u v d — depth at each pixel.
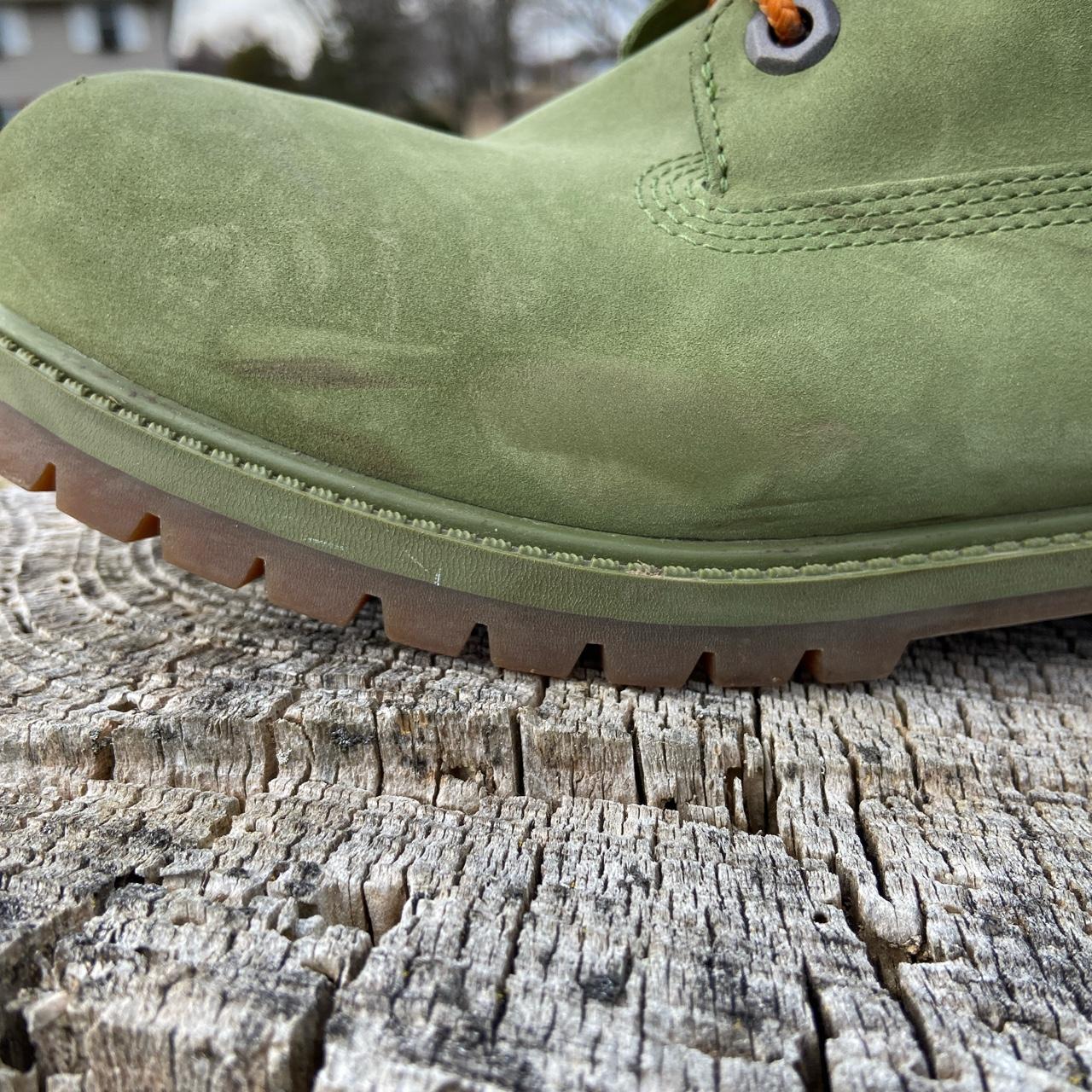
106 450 0.12
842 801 0.12
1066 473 0.12
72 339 0.12
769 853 0.11
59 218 0.12
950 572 0.12
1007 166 0.12
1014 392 0.12
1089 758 0.12
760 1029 0.09
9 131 0.12
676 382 0.12
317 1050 0.09
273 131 0.12
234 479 0.12
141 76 0.12
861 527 0.13
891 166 0.12
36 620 0.14
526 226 0.12
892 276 0.12
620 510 0.12
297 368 0.12
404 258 0.12
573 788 0.12
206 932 0.10
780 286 0.12
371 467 0.12
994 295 0.12
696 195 0.12
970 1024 0.09
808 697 0.13
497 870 0.11
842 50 0.12
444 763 0.12
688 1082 0.09
